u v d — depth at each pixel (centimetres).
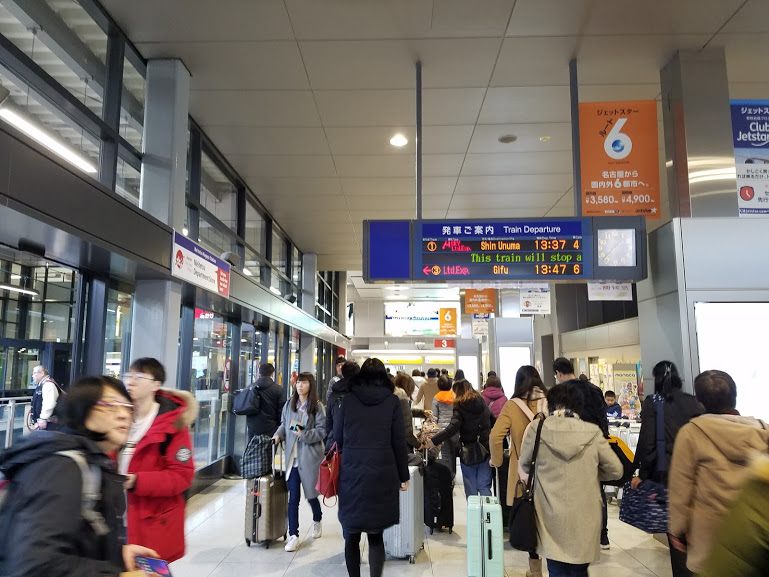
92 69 477
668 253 525
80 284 497
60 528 138
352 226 1200
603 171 568
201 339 827
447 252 566
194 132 702
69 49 452
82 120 449
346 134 725
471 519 420
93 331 504
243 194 917
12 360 648
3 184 296
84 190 378
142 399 264
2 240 384
